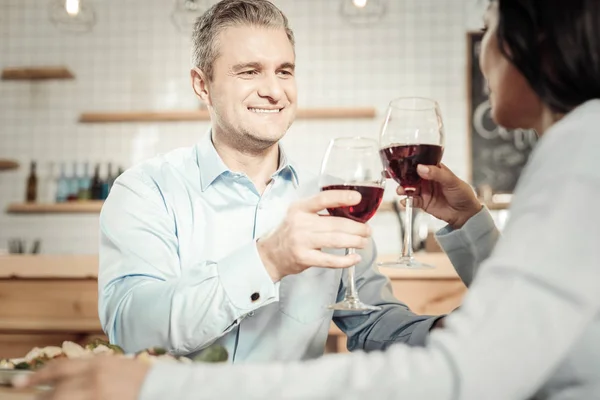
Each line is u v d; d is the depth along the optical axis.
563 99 0.69
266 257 0.97
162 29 4.37
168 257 1.35
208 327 1.00
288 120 1.46
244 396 0.55
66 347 0.89
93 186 4.23
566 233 0.55
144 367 0.58
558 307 0.53
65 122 4.36
